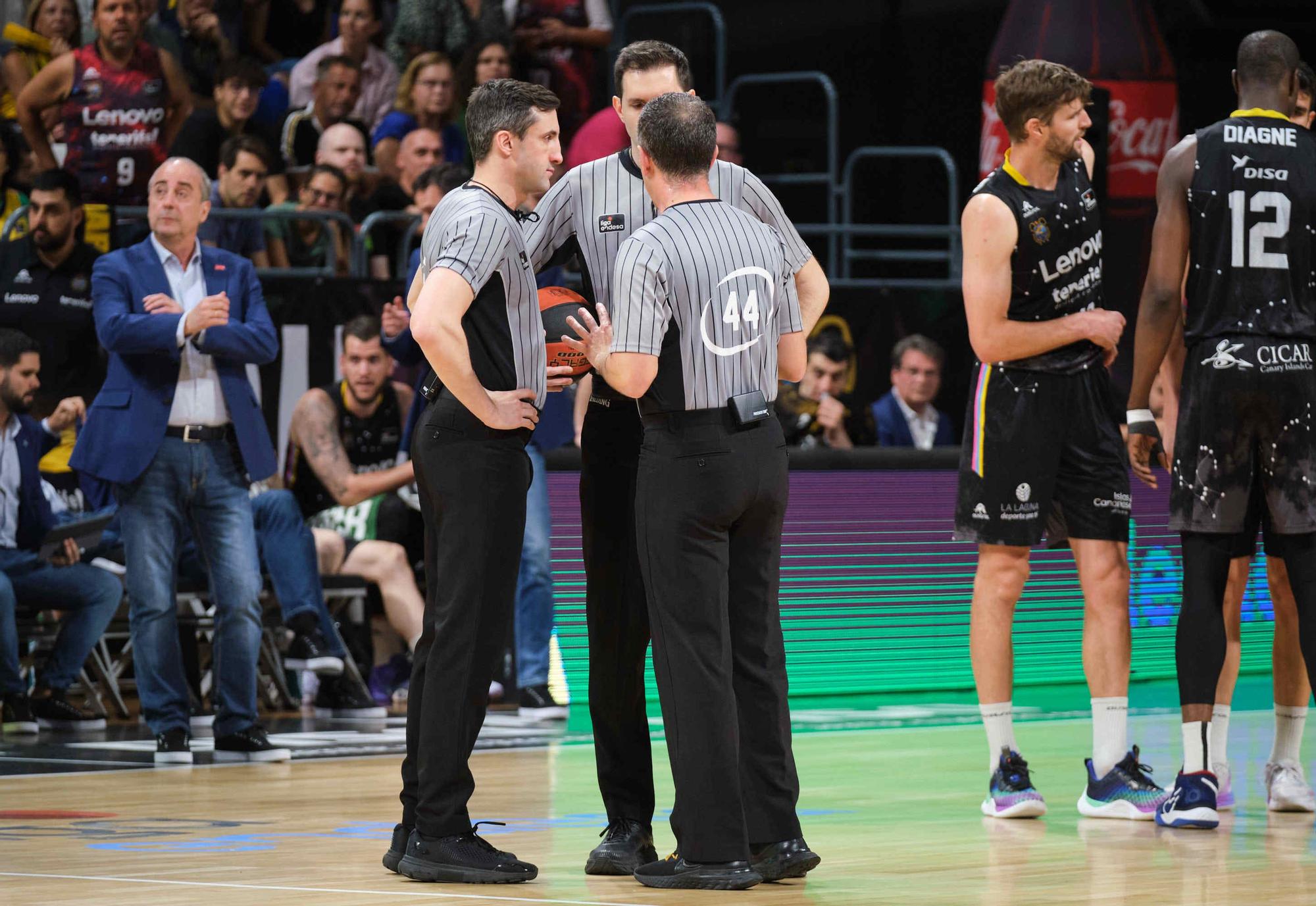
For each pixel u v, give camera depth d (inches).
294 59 1369.3
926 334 1169.4
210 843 561.3
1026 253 624.7
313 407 1030.4
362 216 1219.9
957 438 1185.4
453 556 492.7
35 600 938.7
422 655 505.7
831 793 689.6
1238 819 620.1
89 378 1008.2
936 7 1777.8
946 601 1170.6
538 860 529.7
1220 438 610.5
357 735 909.8
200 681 968.9
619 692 510.6
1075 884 483.2
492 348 494.3
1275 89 624.7
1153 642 1187.9
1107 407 641.6
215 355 789.9
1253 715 985.5
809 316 527.8
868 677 1138.7
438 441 495.8
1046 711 1027.9
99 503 988.6
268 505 992.2
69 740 892.0
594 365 481.7
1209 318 615.8
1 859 526.0
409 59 1330.0
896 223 1774.1
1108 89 1226.6
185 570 968.3
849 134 1781.5
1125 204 1294.3
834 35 1774.1
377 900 451.8
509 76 1323.8
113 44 1175.6
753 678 486.3
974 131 1788.9
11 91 1218.6
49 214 981.8
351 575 1034.1
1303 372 610.5
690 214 478.9
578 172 520.7
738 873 467.8
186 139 1214.3
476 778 734.5
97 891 466.6
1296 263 615.2
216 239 1128.2
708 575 471.8
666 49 511.8
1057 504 641.6
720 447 469.1
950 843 563.8
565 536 1056.2
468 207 489.4
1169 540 1191.6
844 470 1131.3
